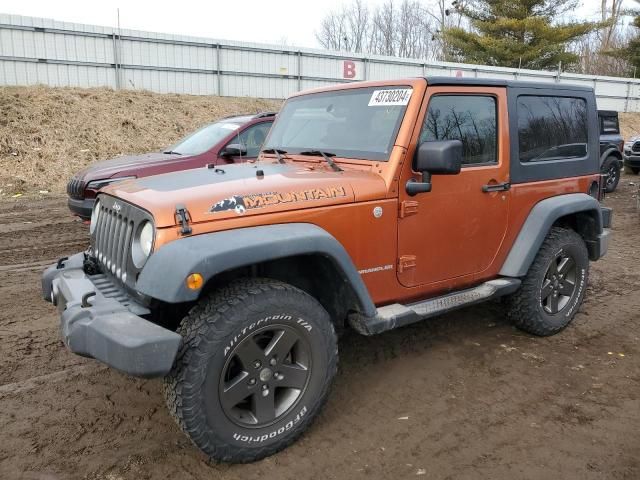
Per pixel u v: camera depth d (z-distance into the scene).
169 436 3.04
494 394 3.50
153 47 17.66
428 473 2.73
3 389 3.53
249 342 2.67
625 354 4.08
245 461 2.76
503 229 3.92
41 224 8.47
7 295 5.29
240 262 2.54
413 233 3.36
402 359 3.98
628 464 2.79
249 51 19.31
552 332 4.36
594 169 4.68
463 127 3.60
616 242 7.79
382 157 3.27
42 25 15.66
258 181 2.99
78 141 13.62
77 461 2.82
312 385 2.90
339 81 21.27
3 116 13.32
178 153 7.52
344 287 3.06
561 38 30.53
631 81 28.89
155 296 2.46
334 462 2.81
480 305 5.05
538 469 2.75
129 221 2.84
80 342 2.55
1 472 2.73
